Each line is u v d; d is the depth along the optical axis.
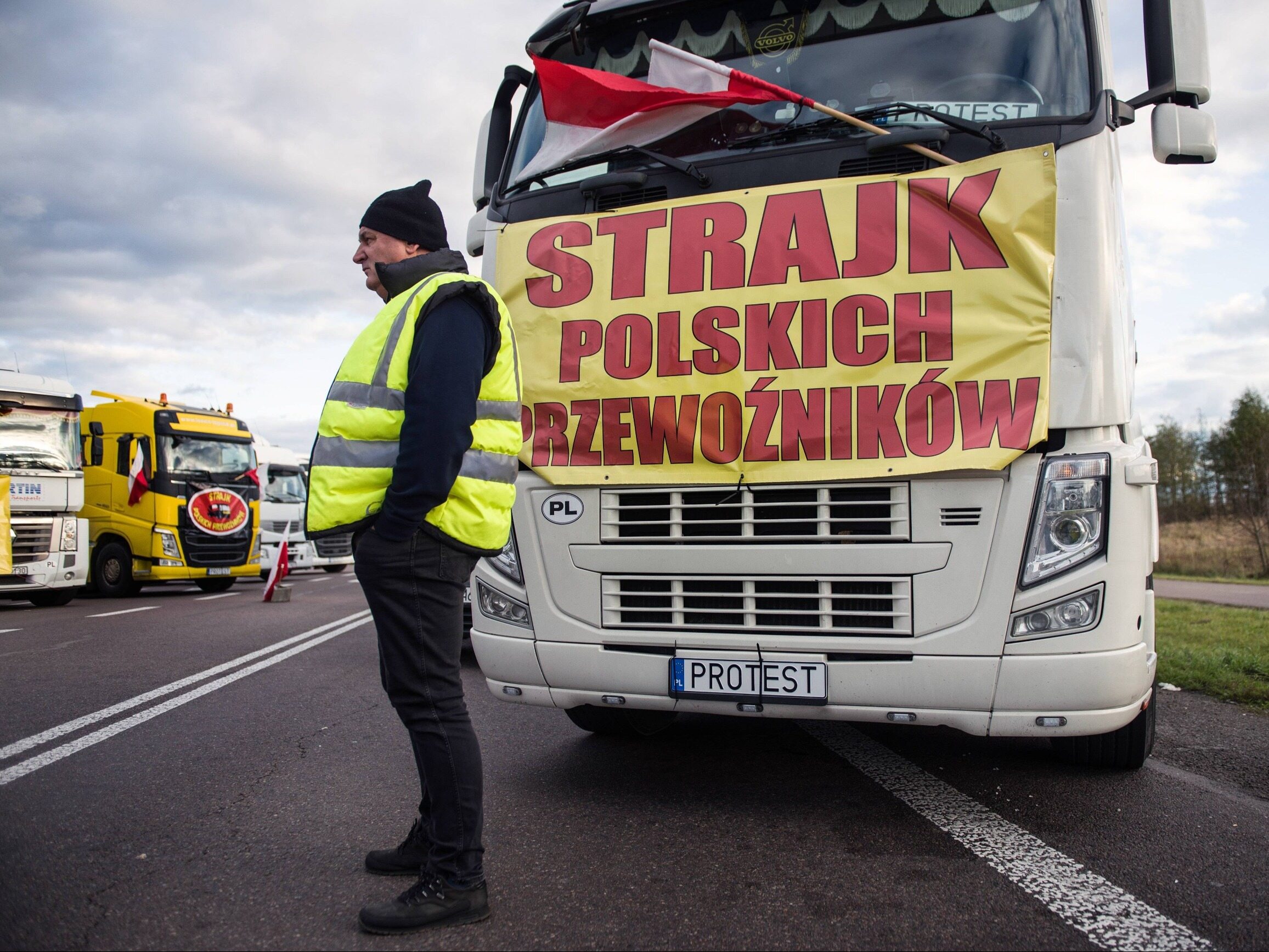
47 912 2.58
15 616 11.86
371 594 2.65
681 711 3.48
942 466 3.16
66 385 14.20
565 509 3.60
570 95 3.97
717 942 2.43
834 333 3.38
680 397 3.50
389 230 2.91
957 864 3.00
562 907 2.66
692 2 4.10
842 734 4.94
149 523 16.41
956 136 3.41
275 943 2.43
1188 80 3.63
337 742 4.67
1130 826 3.39
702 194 3.65
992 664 3.12
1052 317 3.19
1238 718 5.38
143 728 4.96
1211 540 31.00
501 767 4.24
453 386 2.55
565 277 3.73
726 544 3.40
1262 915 2.60
